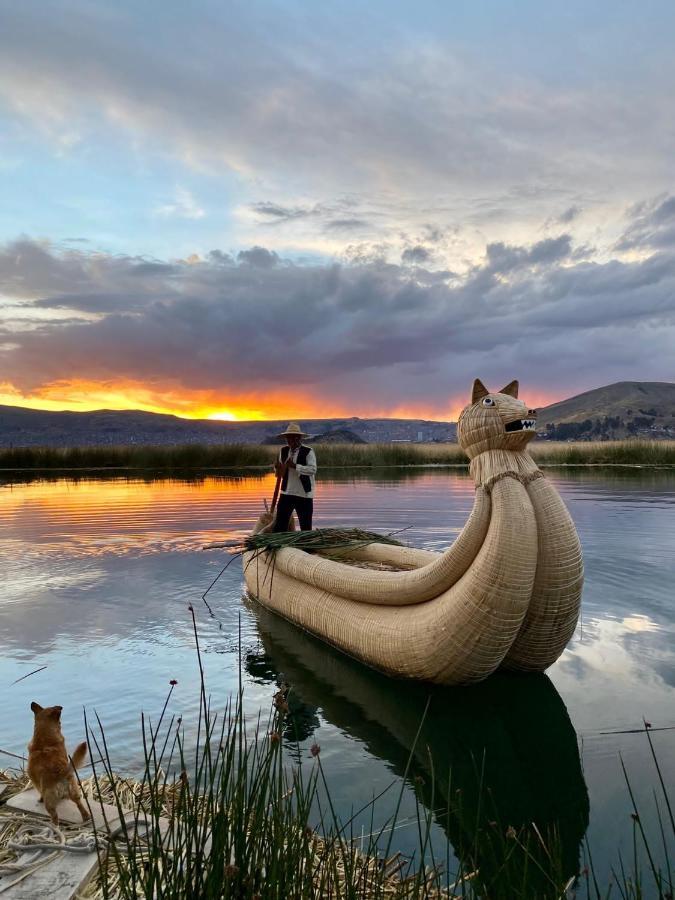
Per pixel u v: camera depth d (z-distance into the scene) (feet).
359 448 116.88
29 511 53.83
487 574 16.74
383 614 19.97
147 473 101.81
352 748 14.85
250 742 15.01
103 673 19.13
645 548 34.60
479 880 10.10
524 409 17.51
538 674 19.16
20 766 13.70
